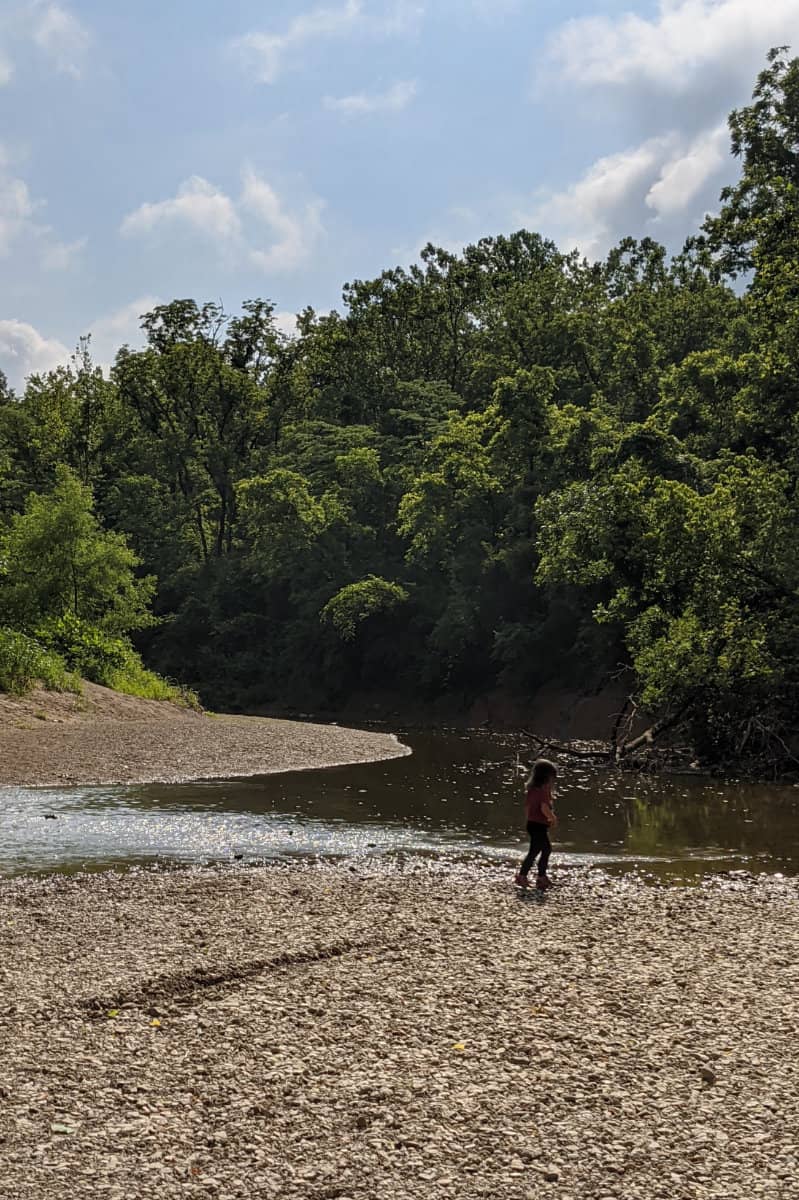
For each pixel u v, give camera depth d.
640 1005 8.01
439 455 49.72
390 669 55.69
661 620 28.34
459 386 69.12
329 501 57.81
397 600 52.41
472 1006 7.93
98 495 71.44
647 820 18.34
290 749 28.02
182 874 12.94
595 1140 5.76
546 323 56.75
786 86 33.50
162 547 67.31
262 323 71.88
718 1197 5.19
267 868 13.52
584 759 28.92
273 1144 5.67
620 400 49.44
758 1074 6.68
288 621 61.91
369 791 21.11
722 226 34.50
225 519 68.69
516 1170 5.43
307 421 67.69
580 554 31.53
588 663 42.88
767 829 17.50
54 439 74.94
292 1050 7.00
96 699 33.25
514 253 76.19
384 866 13.91
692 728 27.00
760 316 32.94
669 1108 6.16
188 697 40.22
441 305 72.00
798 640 25.98
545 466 45.62
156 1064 6.73
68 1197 5.09
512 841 16.02
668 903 11.82
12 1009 7.70
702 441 39.38
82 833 15.70
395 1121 5.95
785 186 30.86
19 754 23.14
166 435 69.06
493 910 11.22
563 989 8.39
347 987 8.38
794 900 12.12
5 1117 5.90
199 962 8.93
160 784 20.91
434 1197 5.16
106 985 8.28
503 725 44.72
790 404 32.88
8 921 10.34
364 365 71.12
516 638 44.06
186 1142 5.67
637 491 29.39
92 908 10.95
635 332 48.44
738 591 26.94
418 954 9.35
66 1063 6.71
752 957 9.45
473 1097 6.29
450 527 49.00
